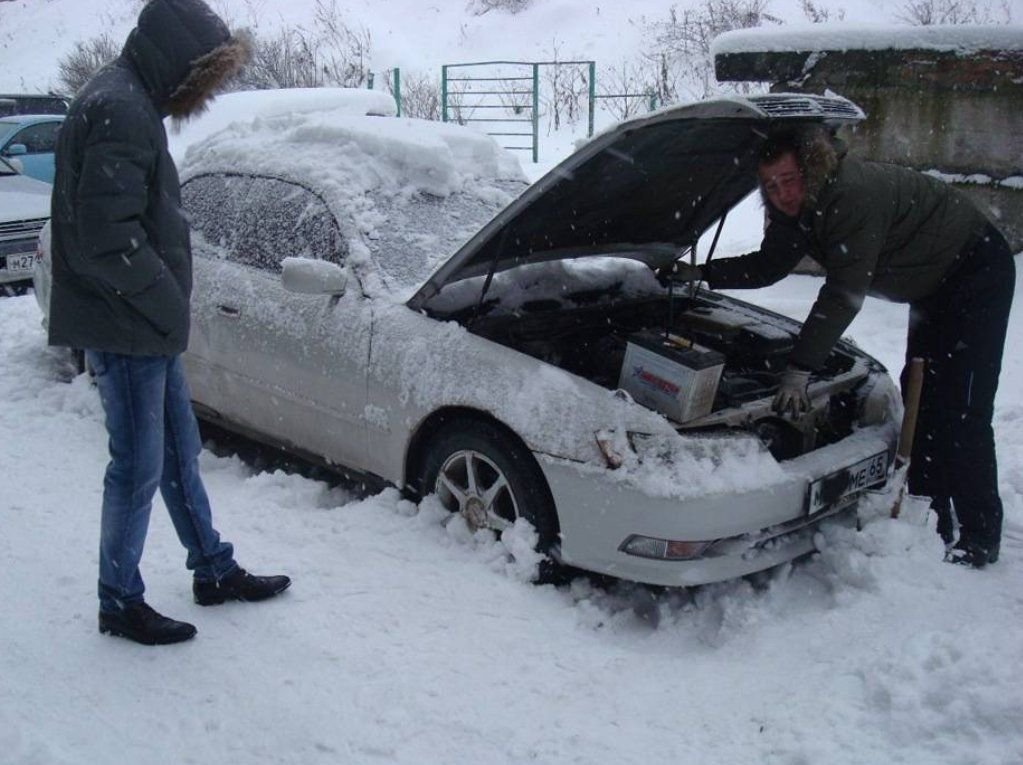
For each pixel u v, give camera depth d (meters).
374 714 2.82
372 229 4.22
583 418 3.31
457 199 4.55
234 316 4.44
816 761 2.59
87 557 3.71
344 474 4.26
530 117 19.44
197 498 3.26
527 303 4.23
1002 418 5.04
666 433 3.23
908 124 7.05
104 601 3.14
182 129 3.02
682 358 3.38
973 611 3.26
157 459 3.03
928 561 3.50
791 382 3.46
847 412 3.98
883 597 3.34
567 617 3.33
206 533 3.29
